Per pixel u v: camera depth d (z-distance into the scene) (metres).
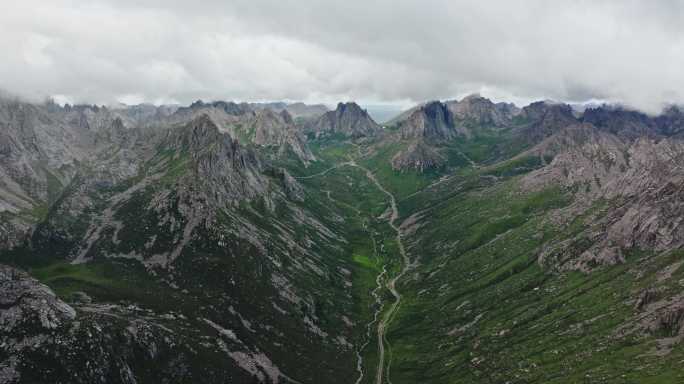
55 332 159.62
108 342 167.50
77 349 158.25
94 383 155.38
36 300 164.38
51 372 151.00
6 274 168.00
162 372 176.12
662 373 171.75
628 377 177.38
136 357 173.12
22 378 146.38
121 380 162.12
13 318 158.00
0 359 148.50
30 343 154.25
